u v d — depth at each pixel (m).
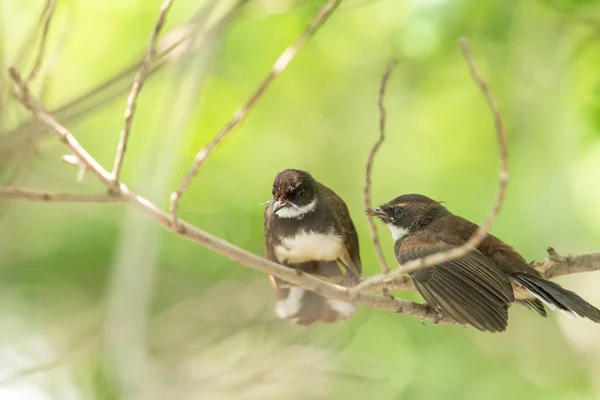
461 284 7.57
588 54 12.49
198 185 15.38
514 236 15.69
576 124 13.06
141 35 14.76
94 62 14.80
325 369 13.98
